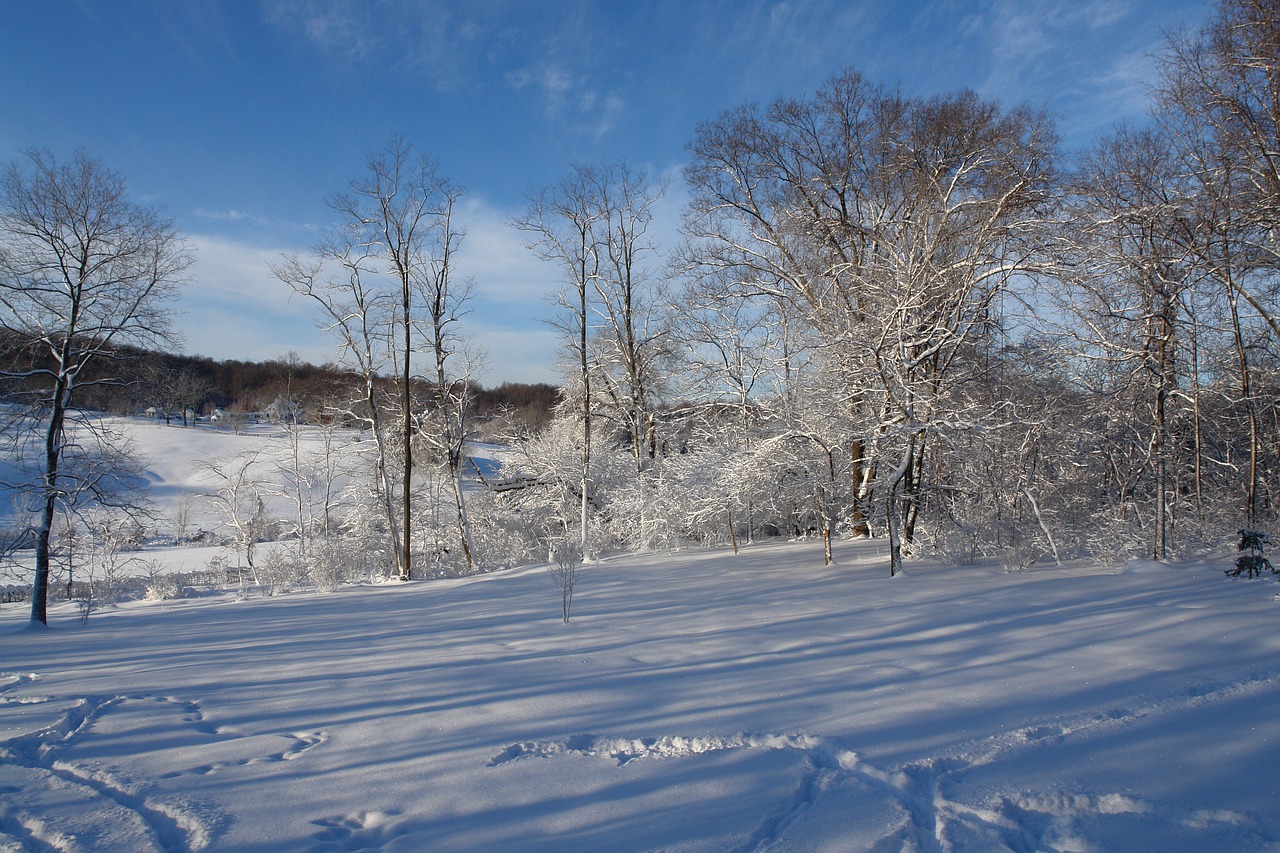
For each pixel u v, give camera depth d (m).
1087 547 12.41
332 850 3.77
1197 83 12.13
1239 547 9.48
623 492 22.95
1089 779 4.28
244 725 5.89
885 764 4.60
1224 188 11.59
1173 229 11.57
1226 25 11.86
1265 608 7.61
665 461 22.38
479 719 5.78
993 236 12.40
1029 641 7.22
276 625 11.55
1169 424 13.43
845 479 18.67
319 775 4.78
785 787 4.36
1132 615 7.82
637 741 5.20
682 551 20.31
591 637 8.81
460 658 7.99
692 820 3.98
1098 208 12.48
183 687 7.19
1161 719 5.07
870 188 17.09
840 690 6.09
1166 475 13.32
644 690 6.38
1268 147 11.47
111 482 14.93
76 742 5.55
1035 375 14.02
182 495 37.75
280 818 4.15
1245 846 3.53
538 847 3.72
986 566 12.26
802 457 16.17
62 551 15.46
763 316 20.19
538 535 26.14
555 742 5.23
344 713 6.11
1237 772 4.26
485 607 12.20
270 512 34.16
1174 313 12.02
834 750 4.88
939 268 12.53
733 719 5.53
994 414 12.84
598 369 25.70
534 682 6.79
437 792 4.43
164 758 5.17
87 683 7.50
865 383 13.59
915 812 4.04
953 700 5.70
